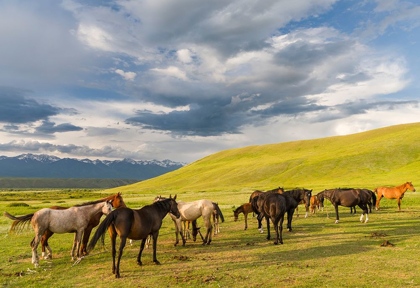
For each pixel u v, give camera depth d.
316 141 164.50
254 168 123.94
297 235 16.09
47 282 9.58
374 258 11.08
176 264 11.25
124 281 9.46
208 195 53.31
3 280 9.82
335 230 17.03
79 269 10.94
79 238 12.01
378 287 8.36
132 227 10.33
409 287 8.30
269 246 13.73
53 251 13.88
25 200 62.28
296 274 9.63
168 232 18.81
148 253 13.25
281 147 170.38
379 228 17.02
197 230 15.61
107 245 15.31
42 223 11.14
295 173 104.50
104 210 12.29
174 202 12.48
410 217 20.52
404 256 11.16
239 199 41.88
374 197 24.73
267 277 9.42
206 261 11.53
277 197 14.44
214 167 157.50
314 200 24.78
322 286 8.55
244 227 19.95
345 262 10.73
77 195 77.62
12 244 15.80
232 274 9.80
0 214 30.16
